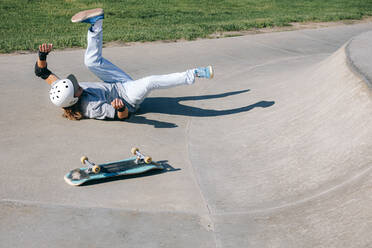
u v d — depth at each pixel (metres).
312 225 3.34
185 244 3.24
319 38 11.88
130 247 3.20
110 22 13.99
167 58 9.20
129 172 4.17
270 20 14.57
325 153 4.24
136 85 5.48
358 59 5.55
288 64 8.87
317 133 4.62
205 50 10.04
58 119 5.61
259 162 4.51
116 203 3.76
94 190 3.96
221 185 4.12
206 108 6.30
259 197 3.86
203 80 7.73
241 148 4.89
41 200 3.76
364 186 3.49
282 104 5.84
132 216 3.58
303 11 17.44
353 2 20.25
